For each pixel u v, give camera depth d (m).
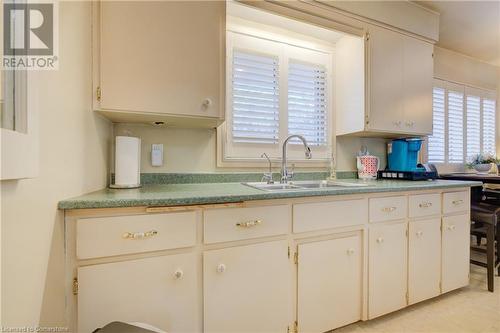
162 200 1.07
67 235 0.97
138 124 1.66
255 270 1.26
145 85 1.27
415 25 2.18
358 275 1.55
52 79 0.85
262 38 1.98
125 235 1.03
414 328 1.58
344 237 1.50
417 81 2.23
